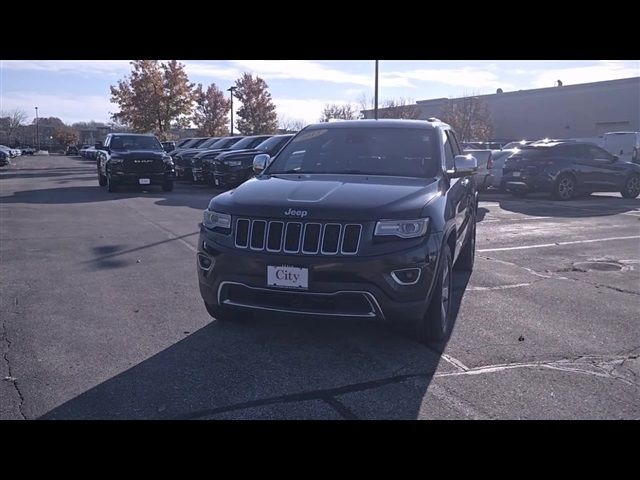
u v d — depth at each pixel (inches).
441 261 194.5
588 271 323.9
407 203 191.5
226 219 196.9
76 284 290.4
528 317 239.9
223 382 175.0
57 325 227.1
